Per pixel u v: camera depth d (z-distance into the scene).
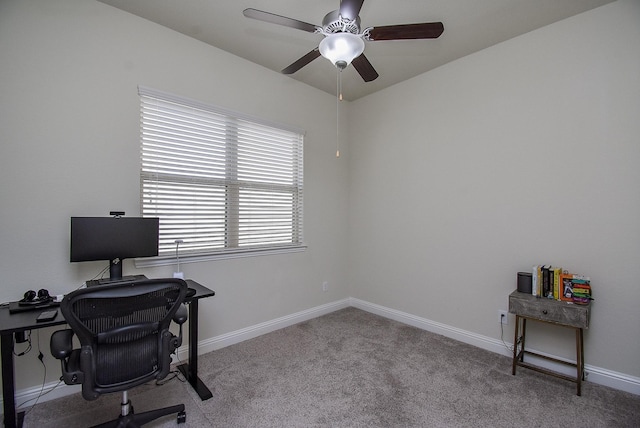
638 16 1.96
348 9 1.60
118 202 2.14
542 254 2.35
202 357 2.49
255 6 2.10
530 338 2.40
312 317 3.41
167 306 1.52
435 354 2.55
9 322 1.48
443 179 2.94
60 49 1.93
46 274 1.89
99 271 2.08
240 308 2.81
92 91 2.04
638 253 1.96
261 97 2.94
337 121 3.69
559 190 2.27
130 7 2.12
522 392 2.01
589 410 1.82
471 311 2.75
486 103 2.64
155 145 2.33
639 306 1.96
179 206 2.46
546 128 2.32
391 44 2.56
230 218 2.76
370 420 1.74
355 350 2.62
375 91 3.54
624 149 2.01
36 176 1.86
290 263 3.22
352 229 3.83
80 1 2.00
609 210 2.06
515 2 2.04
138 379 1.42
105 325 1.35
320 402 1.90
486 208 2.65
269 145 3.04
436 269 3.01
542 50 2.33
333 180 3.66
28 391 1.86
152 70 2.28
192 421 1.72
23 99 1.81
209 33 2.43
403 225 3.29
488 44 2.57
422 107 3.10
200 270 2.56
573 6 2.08
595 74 2.11
